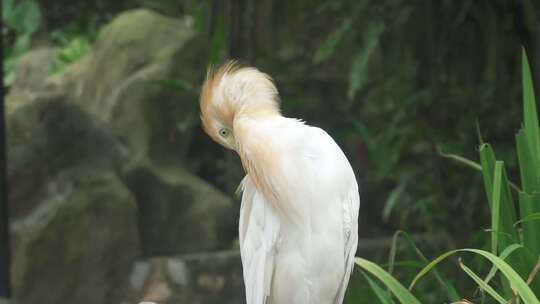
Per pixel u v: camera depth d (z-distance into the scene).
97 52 13.23
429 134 9.30
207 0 11.85
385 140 9.76
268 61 12.99
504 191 4.34
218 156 14.09
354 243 4.76
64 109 10.71
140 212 11.34
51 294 10.08
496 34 9.20
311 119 13.95
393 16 9.32
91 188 10.37
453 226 9.19
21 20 15.72
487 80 9.33
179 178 11.62
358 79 8.74
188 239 11.29
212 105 4.88
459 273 8.45
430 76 9.35
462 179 9.14
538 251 4.29
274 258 4.73
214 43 10.67
